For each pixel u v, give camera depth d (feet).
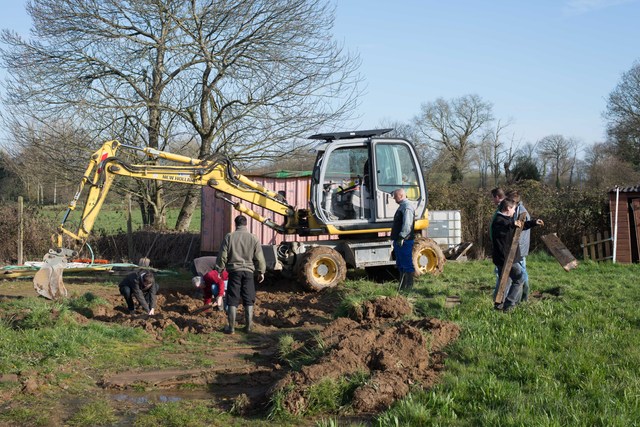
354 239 44.32
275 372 22.09
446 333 23.20
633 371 19.01
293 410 17.56
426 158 140.36
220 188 41.96
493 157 131.64
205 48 66.80
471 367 19.85
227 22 66.23
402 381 18.75
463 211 60.23
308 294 40.60
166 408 18.33
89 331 26.17
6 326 26.68
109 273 49.21
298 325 30.17
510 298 28.19
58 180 69.00
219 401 19.36
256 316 32.04
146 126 67.92
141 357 24.06
